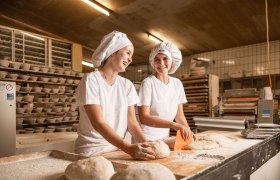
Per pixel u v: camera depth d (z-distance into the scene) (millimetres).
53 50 4305
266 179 1449
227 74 6762
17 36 3805
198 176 684
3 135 2455
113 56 1405
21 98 3352
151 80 1860
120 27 5246
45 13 4566
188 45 6508
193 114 3957
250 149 1144
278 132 1674
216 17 4660
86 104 1255
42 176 875
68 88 4176
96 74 1390
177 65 2033
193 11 4426
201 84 4098
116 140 1128
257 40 6055
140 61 8359
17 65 3344
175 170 901
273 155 1542
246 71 6434
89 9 4391
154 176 699
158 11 4465
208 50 7027
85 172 825
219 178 797
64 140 2766
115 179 711
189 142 1391
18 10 4465
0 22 4891
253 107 2562
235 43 6328
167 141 1382
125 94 1495
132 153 1070
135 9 4402
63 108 3816
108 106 1396
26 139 2748
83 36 5801
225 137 1593
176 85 2002
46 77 3729
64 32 5523
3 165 1001
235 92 2791
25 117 3439
